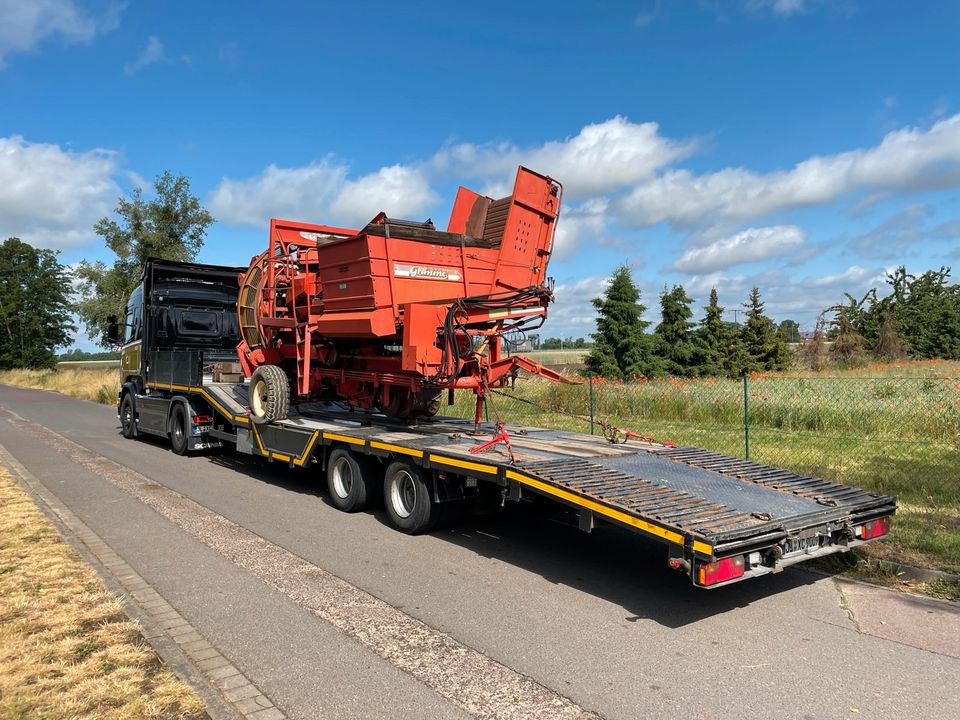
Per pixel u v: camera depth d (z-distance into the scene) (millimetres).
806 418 12945
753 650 4242
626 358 26844
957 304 45094
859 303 48219
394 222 7738
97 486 9352
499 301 7578
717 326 34000
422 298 7848
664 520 4629
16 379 48000
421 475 6746
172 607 4859
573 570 5832
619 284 27297
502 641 4352
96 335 38125
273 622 4609
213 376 11594
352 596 5141
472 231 8789
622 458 6520
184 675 3701
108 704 3336
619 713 3471
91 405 25375
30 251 73312
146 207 36312
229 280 14172
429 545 6574
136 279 35969
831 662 4066
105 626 4285
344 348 9164
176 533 6898
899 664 4035
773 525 4707
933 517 6887
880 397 13086
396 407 8844
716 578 4355
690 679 3848
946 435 11273
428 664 4008
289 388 9570
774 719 3418
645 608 4953
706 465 6418
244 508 8078
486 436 7707
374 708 3480
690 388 15148
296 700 3547
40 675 3615
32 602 4641
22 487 8469
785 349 34969
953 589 5230
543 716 3432
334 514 7816
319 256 8484
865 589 5367
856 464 9516
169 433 12609
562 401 15484
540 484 5504
